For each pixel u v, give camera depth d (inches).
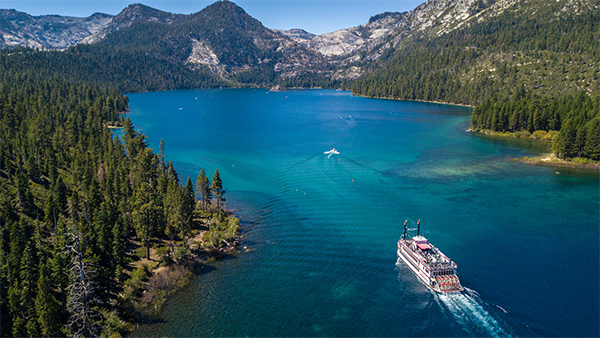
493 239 4557.1
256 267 4033.0
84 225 4040.4
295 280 3789.4
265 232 4845.0
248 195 6210.6
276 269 3986.2
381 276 3841.0
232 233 4591.5
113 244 3882.9
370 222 5093.5
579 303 3388.3
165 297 3543.3
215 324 3193.9
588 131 7849.4
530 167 7667.3
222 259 4205.2
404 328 3120.1
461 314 3270.2
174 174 6087.6
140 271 3764.8
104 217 4030.5
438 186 6496.1
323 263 4087.1
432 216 5246.1
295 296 3540.8
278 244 4522.6
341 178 6998.0
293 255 4264.3
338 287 3666.3
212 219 5103.3
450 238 4596.5
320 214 5378.9
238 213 5472.4
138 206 4603.8
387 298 3491.6
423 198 5935.0
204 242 4534.9
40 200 5285.4
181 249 4097.0
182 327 3159.5
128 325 3166.8
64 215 4793.3
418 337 3026.6
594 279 3727.9
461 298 3464.6
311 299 3496.6
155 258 4173.2
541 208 5492.1
